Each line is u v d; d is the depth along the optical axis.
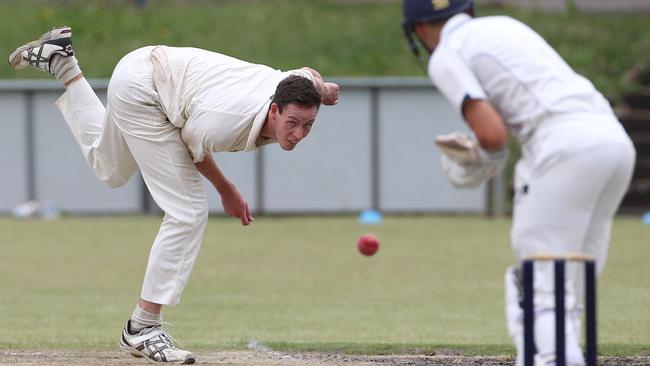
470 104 16.05
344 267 39.62
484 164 16.69
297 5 77.25
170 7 76.75
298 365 21.67
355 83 56.84
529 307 15.39
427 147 57.19
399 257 42.22
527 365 15.42
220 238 48.56
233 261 41.19
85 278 37.12
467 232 50.53
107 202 58.31
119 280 36.66
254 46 70.44
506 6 76.12
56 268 39.44
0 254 43.16
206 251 44.12
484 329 27.44
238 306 31.25
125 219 56.72
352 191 57.53
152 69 20.52
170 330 27.11
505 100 16.45
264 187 57.50
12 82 58.00
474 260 41.38
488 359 22.89
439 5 16.92
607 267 39.22
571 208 16.08
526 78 16.28
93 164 22.03
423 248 44.94
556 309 15.25
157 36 71.62
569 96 16.19
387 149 57.25
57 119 58.03
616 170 16.08
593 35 72.88
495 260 41.34
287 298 32.84
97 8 75.94
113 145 21.45
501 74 16.36
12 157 58.38
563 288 15.23
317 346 24.19
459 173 17.09
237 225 54.00
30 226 53.25
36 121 58.12
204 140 19.98
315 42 70.81
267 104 19.70
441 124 56.94
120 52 69.25
